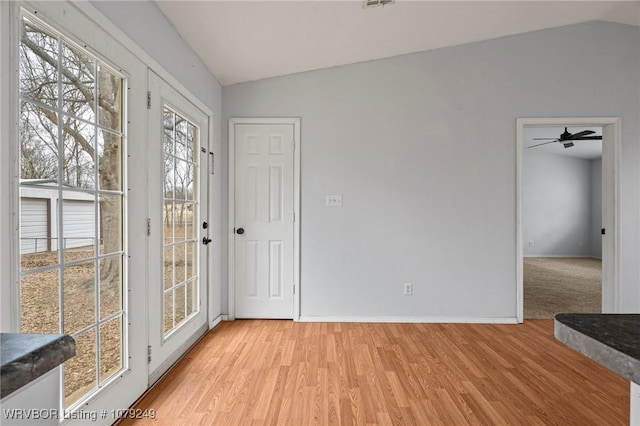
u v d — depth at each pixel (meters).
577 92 3.29
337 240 3.37
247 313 3.42
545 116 3.30
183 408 1.85
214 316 3.21
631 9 3.02
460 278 3.33
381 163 3.35
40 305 1.30
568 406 1.89
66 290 1.42
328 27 2.69
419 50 3.31
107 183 1.70
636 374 0.48
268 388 2.06
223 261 3.41
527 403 1.91
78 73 1.49
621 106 3.28
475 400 1.94
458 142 3.33
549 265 7.09
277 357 2.51
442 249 3.34
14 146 1.14
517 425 1.72
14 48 1.14
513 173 3.32
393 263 3.35
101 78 1.65
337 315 3.37
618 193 3.25
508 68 3.32
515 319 3.31
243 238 3.41
